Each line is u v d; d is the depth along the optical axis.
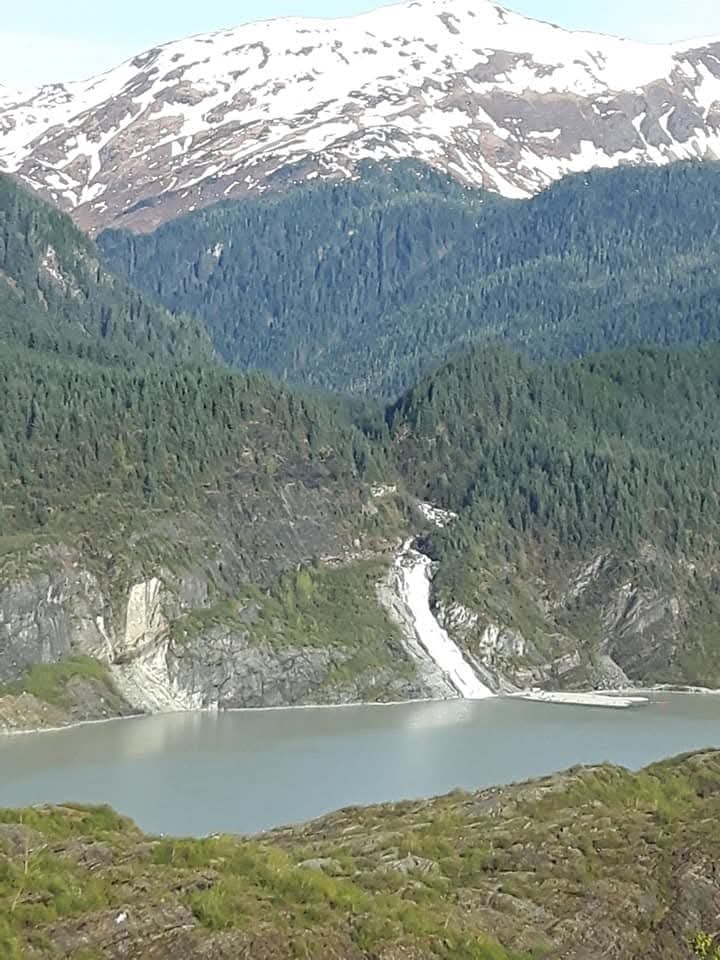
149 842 103.25
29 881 91.06
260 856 102.25
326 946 92.38
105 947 87.38
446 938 99.25
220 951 88.62
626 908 114.06
